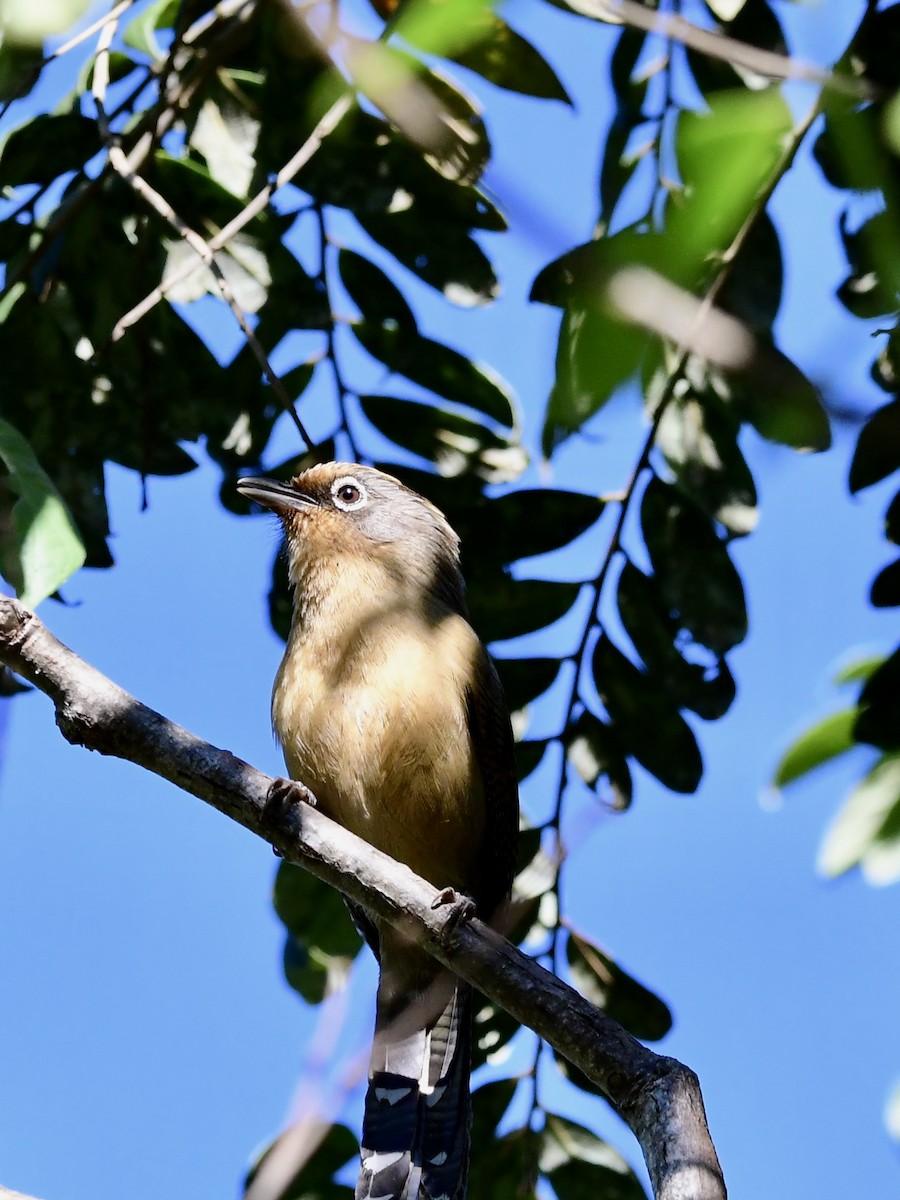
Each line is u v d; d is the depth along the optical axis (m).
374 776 10.74
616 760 10.54
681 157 3.63
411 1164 10.11
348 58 4.54
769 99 3.55
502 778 10.66
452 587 11.37
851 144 4.00
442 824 10.80
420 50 4.00
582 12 8.59
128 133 10.45
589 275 3.68
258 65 10.72
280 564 11.89
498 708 10.65
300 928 10.90
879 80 7.62
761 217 8.30
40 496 7.92
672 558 10.20
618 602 10.43
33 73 9.15
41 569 7.77
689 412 9.87
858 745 9.08
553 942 10.58
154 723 8.33
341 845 8.38
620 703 10.48
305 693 10.99
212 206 10.42
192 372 10.74
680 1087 7.18
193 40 10.46
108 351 10.09
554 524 10.51
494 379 10.86
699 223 3.64
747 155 3.57
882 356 7.67
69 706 8.22
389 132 10.18
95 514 10.78
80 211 10.27
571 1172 10.28
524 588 10.58
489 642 10.79
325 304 10.59
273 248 10.46
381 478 11.73
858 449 9.32
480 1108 10.45
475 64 8.50
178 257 10.38
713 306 8.33
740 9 9.04
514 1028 10.89
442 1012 10.52
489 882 11.06
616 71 8.96
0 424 8.19
